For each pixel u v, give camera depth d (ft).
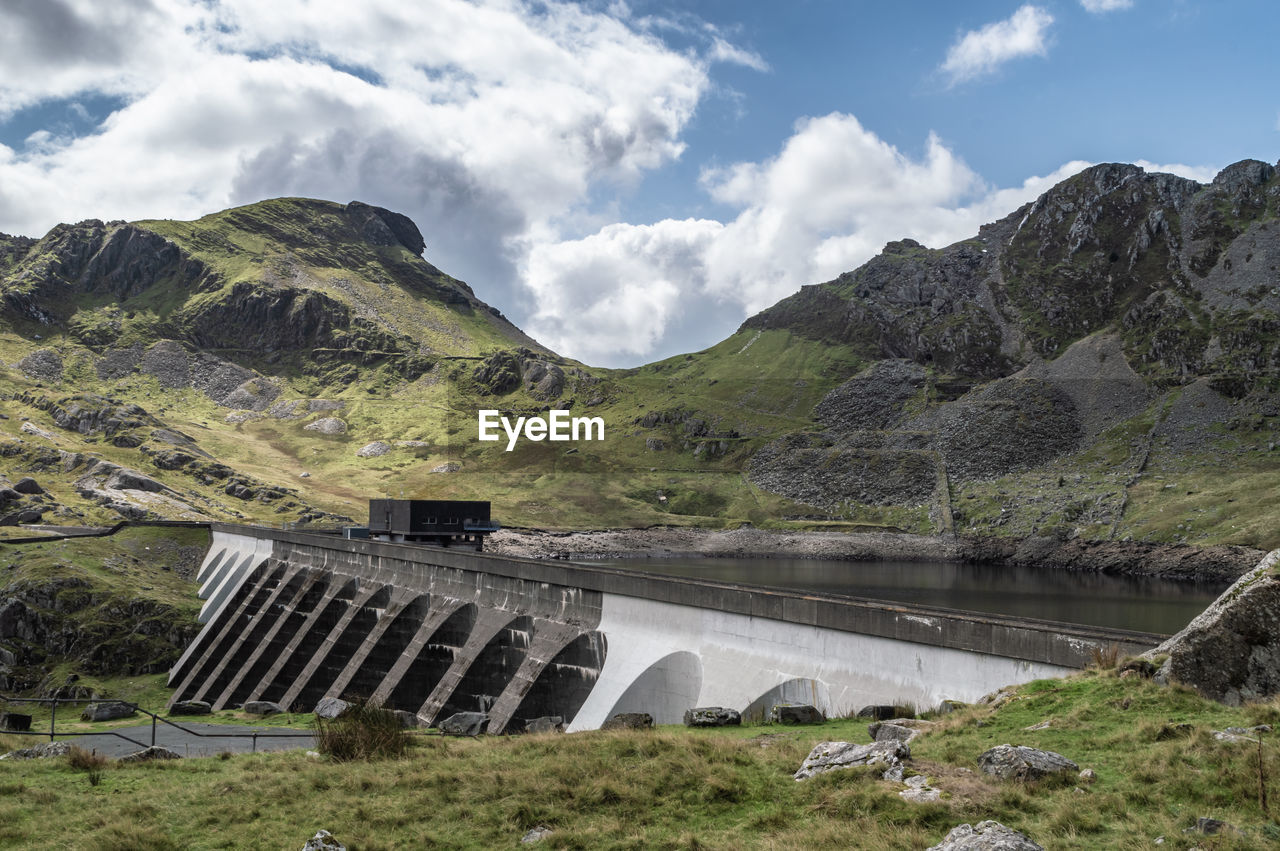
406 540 274.36
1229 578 572.92
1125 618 397.60
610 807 59.26
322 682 223.92
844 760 59.93
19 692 317.01
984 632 89.86
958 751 59.88
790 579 595.88
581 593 160.97
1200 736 53.47
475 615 190.19
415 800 63.87
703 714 93.97
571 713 151.43
